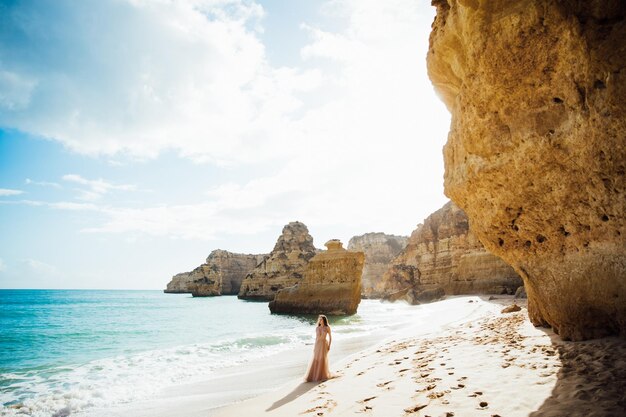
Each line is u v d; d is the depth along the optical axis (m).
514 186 6.56
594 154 5.07
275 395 7.41
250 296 67.19
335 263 37.94
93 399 8.73
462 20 6.15
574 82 4.99
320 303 37.16
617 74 4.39
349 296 36.16
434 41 7.57
